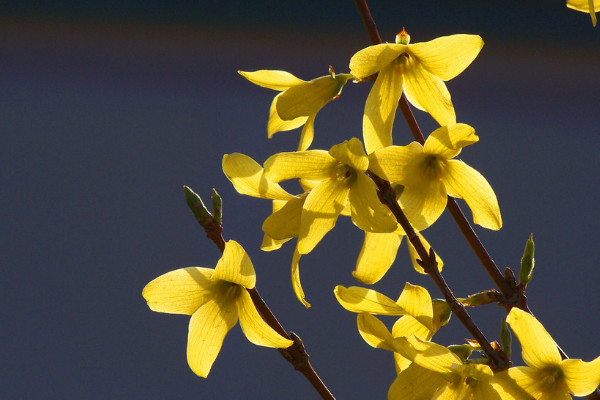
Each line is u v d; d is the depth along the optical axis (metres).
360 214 0.81
